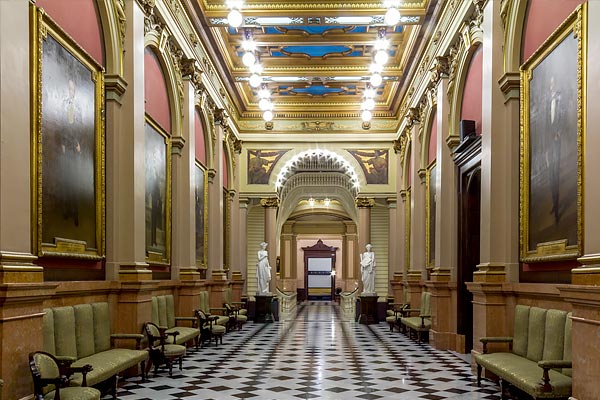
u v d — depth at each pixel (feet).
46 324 19.43
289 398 23.47
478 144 31.83
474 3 30.91
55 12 21.59
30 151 18.93
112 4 26.71
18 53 16.55
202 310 42.06
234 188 65.26
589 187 16.78
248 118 68.13
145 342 27.99
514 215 26.37
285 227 116.26
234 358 35.06
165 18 34.45
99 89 25.43
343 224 119.03
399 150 65.67
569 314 19.70
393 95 61.57
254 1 40.73
